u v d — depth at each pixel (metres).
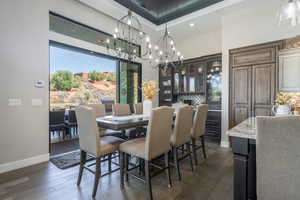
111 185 2.03
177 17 4.10
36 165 2.59
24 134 2.55
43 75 2.77
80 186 1.98
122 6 3.61
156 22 4.46
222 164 2.69
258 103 3.35
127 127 1.96
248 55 3.49
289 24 3.07
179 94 5.30
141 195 1.81
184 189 1.95
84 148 1.96
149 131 1.72
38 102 2.71
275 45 3.18
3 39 2.35
